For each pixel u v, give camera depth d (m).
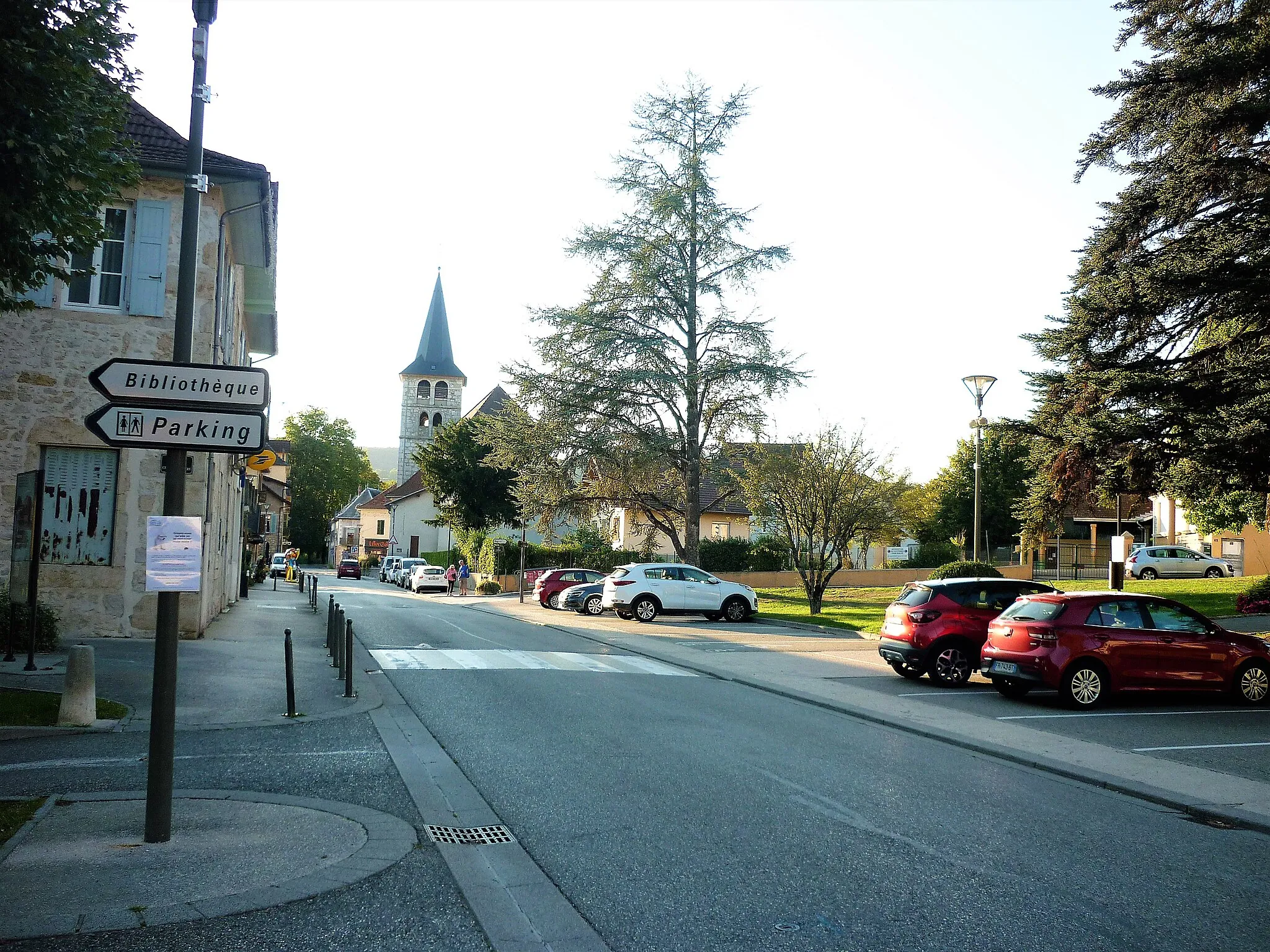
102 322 17.12
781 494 32.50
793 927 4.99
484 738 10.13
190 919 4.90
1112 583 18.77
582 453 36.88
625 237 37.59
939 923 5.08
